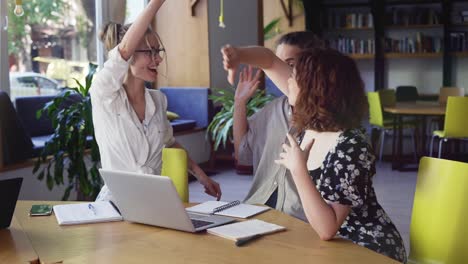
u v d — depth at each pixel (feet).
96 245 6.31
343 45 32.35
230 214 7.42
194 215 7.41
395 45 31.68
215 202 8.13
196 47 25.12
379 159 27.20
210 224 6.89
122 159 9.50
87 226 7.05
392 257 6.70
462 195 7.08
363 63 32.76
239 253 5.93
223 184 21.95
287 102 9.05
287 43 9.29
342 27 32.35
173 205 6.54
